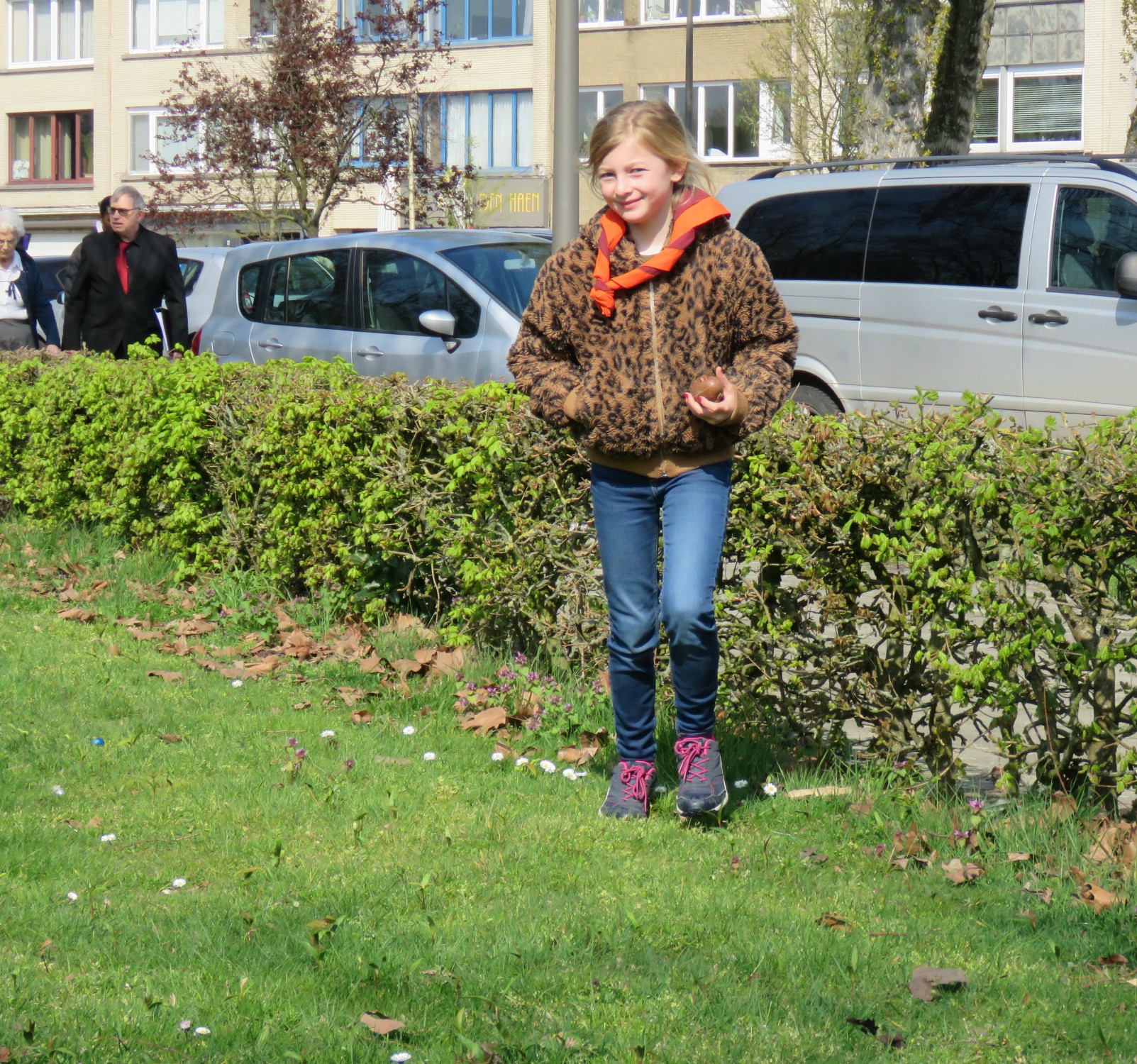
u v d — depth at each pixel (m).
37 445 9.25
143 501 8.51
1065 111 34.84
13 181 47.41
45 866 3.98
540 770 4.94
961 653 4.44
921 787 4.52
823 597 4.72
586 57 39.88
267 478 7.30
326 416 6.78
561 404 4.15
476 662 6.11
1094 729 4.14
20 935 3.51
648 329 4.05
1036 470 4.09
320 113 31.05
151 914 3.64
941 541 4.33
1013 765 4.31
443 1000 3.17
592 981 3.25
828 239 10.52
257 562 7.70
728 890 3.81
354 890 3.78
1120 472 3.93
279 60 31.03
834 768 4.77
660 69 39.09
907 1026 3.09
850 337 10.30
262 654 6.65
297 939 3.44
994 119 35.56
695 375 4.05
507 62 40.69
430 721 5.53
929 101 17.50
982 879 3.88
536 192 40.16
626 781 4.43
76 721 5.43
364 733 5.36
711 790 4.30
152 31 45.00
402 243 11.15
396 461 6.47
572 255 4.15
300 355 11.40
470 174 33.09
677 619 4.09
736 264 4.05
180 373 7.95
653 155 4.00
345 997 3.19
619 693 4.39
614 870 3.96
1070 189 9.44
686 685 4.25
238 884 3.86
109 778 4.79
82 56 46.44
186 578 7.95
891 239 10.19
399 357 10.84
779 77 34.03
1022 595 4.18
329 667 6.33
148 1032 3.00
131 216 10.31
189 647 6.75
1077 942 3.50
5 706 5.61
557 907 3.67
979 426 4.38
